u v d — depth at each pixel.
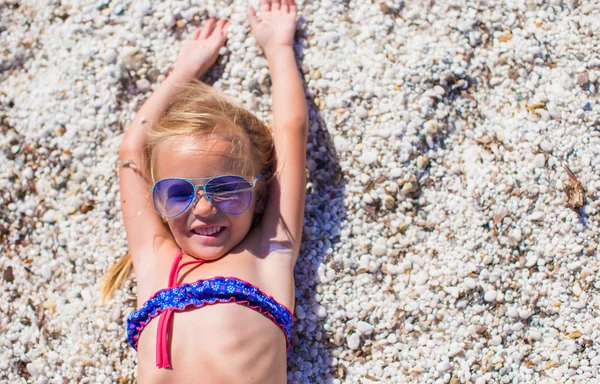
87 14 2.82
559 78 2.63
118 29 2.79
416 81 2.62
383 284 2.53
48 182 2.69
